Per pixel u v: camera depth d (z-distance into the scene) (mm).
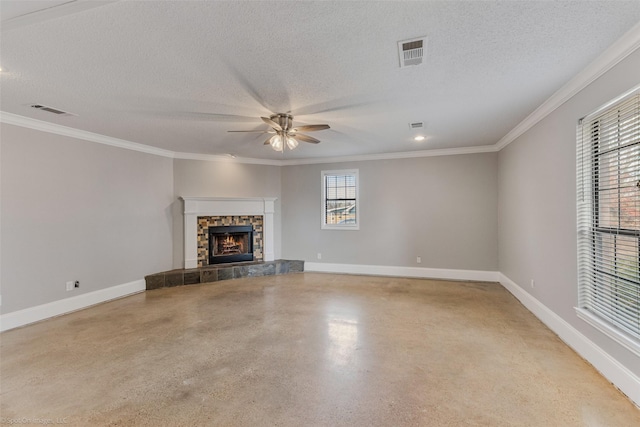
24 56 2189
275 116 3494
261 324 3521
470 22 1832
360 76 2570
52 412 1999
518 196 4312
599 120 2523
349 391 2205
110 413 1987
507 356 2707
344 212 6426
